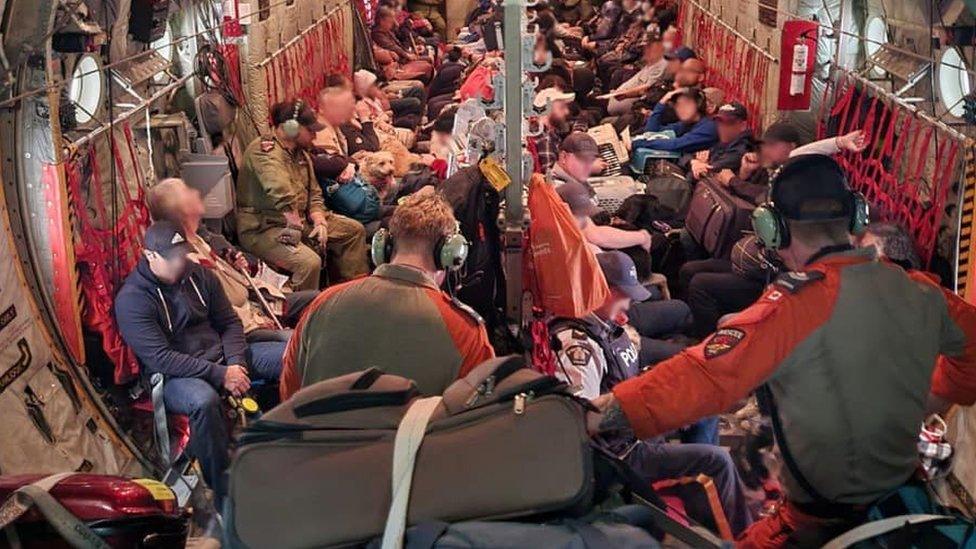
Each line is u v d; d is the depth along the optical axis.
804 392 2.80
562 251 4.34
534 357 4.39
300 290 7.02
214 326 5.11
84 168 5.02
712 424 4.46
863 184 6.14
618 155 8.91
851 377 2.78
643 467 3.95
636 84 11.79
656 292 6.24
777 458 3.02
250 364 5.23
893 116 5.77
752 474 4.59
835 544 2.63
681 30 13.90
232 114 7.60
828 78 7.18
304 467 2.42
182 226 5.48
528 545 2.20
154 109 6.48
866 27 6.69
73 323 4.50
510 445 2.41
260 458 2.45
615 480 2.61
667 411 2.73
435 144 8.59
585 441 2.44
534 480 2.38
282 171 7.04
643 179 8.69
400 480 2.36
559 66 10.46
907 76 5.66
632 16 14.92
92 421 4.54
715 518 3.65
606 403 2.76
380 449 2.44
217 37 7.77
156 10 6.17
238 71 8.24
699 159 8.21
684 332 6.30
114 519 2.90
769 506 4.27
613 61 13.81
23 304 4.27
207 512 4.62
